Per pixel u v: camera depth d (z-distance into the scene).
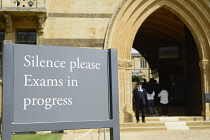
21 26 14.00
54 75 4.38
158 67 24.70
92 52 4.64
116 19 14.26
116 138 4.56
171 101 22.84
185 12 15.38
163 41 23.97
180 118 14.78
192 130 13.27
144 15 15.07
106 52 4.73
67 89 4.42
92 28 14.20
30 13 13.48
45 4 13.56
